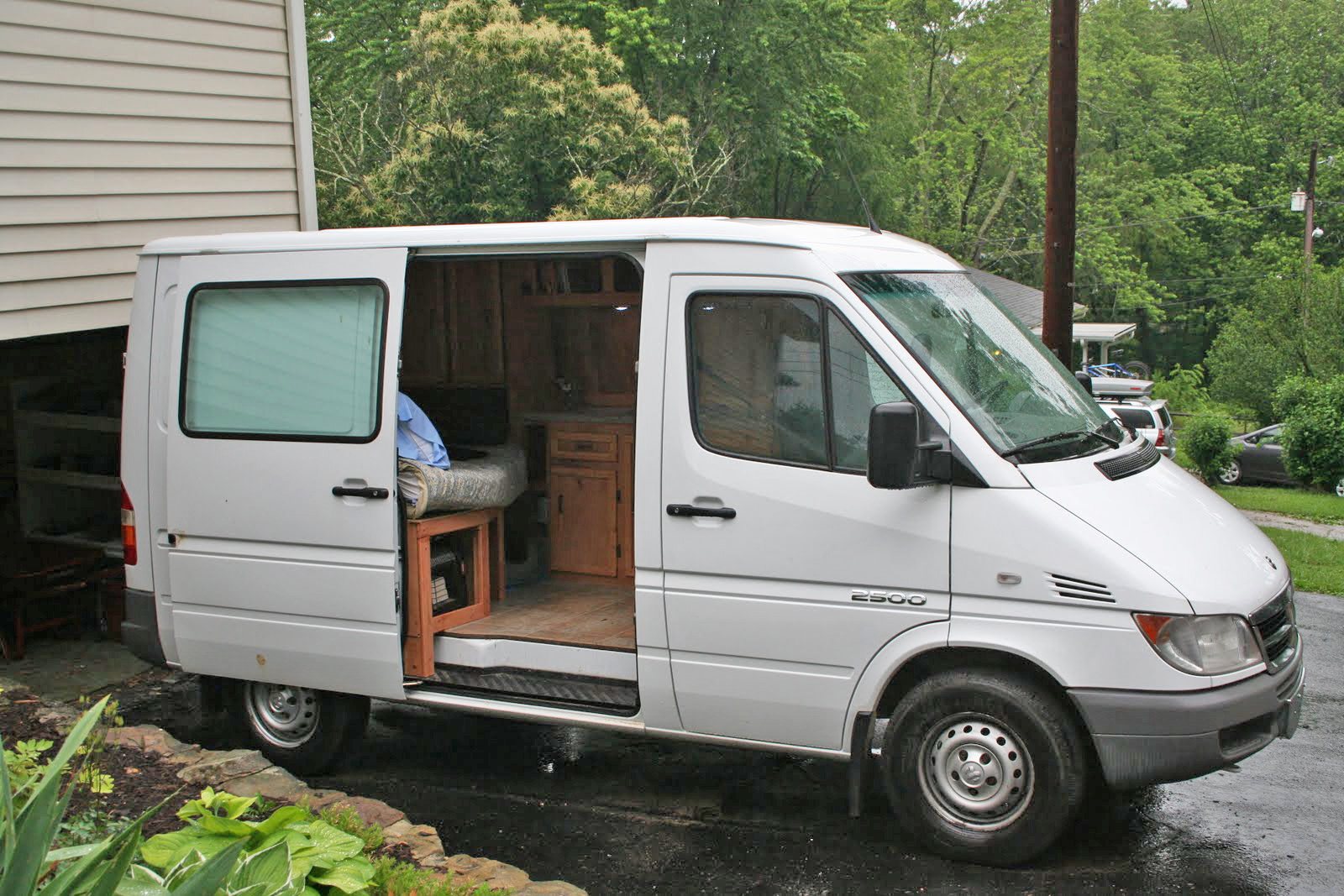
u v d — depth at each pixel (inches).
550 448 256.1
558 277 259.1
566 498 255.6
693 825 201.0
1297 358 1072.2
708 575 189.2
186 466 226.1
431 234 209.0
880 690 181.3
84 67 293.6
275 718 234.1
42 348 354.9
